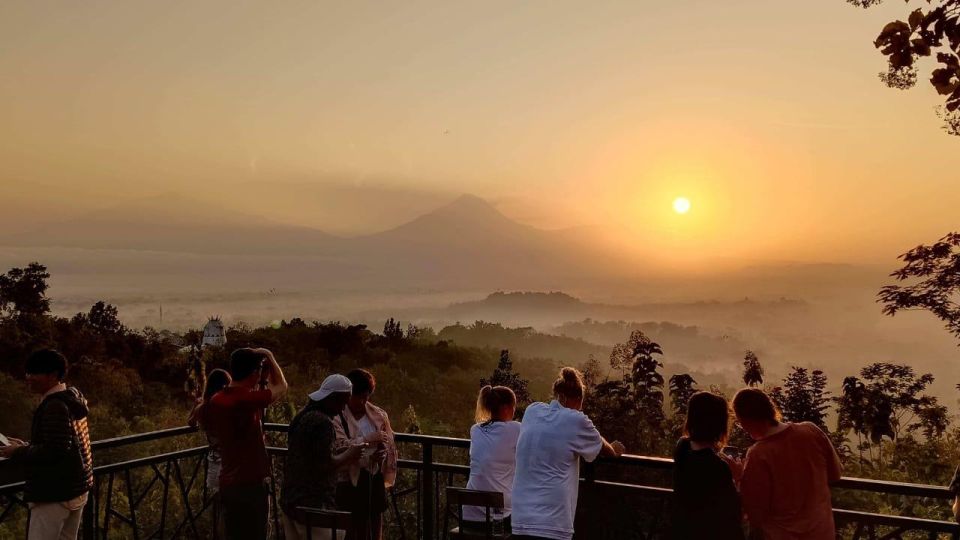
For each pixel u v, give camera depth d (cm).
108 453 1656
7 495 523
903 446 959
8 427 2809
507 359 1214
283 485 516
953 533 421
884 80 456
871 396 952
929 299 1013
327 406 522
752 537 473
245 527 529
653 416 948
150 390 3991
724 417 420
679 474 420
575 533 518
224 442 531
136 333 4891
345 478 561
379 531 572
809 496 399
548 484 471
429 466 593
